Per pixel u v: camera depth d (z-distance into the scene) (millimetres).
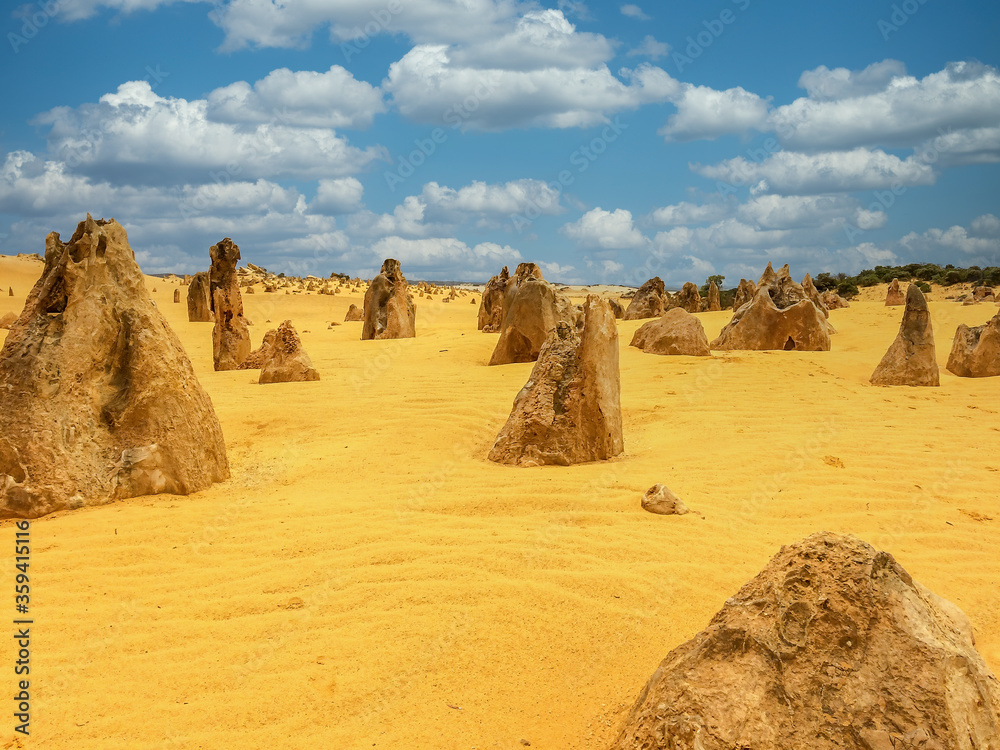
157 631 4129
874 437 8828
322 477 7234
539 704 3484
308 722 3340
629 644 4004
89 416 6434
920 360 12609
